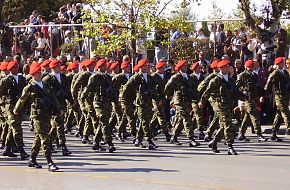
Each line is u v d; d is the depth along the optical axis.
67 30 38.19
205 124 30.56
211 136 26.38
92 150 24.61
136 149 24.88
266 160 21.61
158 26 34.25
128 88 25.36
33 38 39.28
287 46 33.12
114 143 26.92
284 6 31.95
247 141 26.97
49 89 20.00
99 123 24.23
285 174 18.72
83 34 35.19
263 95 26.62
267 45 31.92
